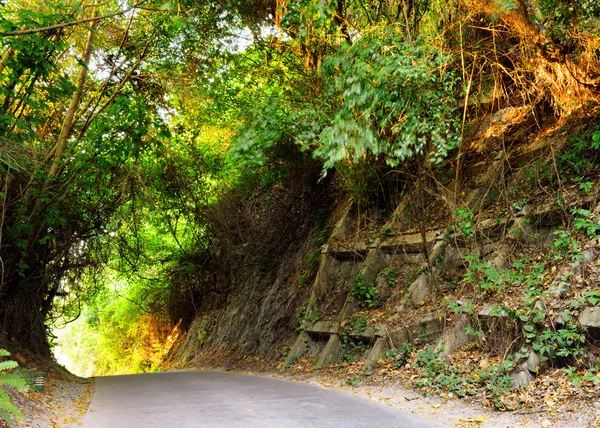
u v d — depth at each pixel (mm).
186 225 19422
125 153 12312
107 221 14211
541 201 9289
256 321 16672
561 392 6062
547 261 8234
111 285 25953
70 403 8164
